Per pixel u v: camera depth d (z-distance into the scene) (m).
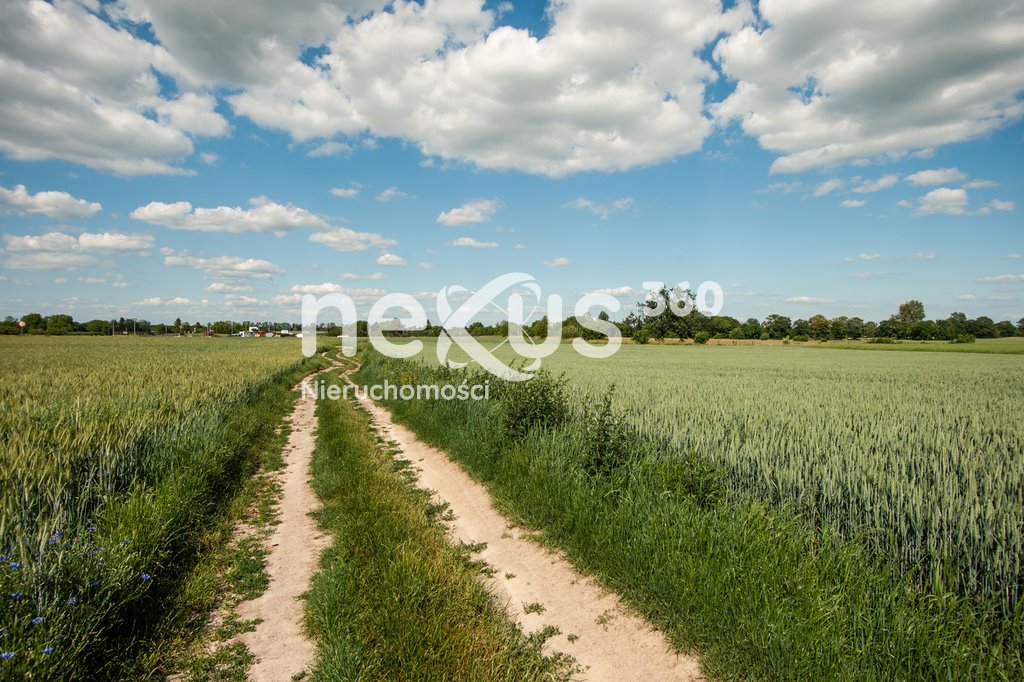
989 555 4.27
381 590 4.68
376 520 6.57
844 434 8.10
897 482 5.47
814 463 6.65
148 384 15.34
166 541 5.56
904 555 4.48
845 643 3.69
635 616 4.86
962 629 3.55
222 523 7.02
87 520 5.49
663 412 10.15
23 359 31.62
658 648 4.36
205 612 4.86
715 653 4.12
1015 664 3.44
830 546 4.70
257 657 4.17
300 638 4.46
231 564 5.87
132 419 9.12
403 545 5.64
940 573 4.16
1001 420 10.20
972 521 4.45
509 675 3.76
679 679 3.98
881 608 3.66
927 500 5.00
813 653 3.67
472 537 6.73
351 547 5.86
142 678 3.86
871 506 5.20
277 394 19.95
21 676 3.26
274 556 6.11
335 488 8.30
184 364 26.47
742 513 5.16
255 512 7.67
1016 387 17.38
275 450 11.56
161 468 7.46
